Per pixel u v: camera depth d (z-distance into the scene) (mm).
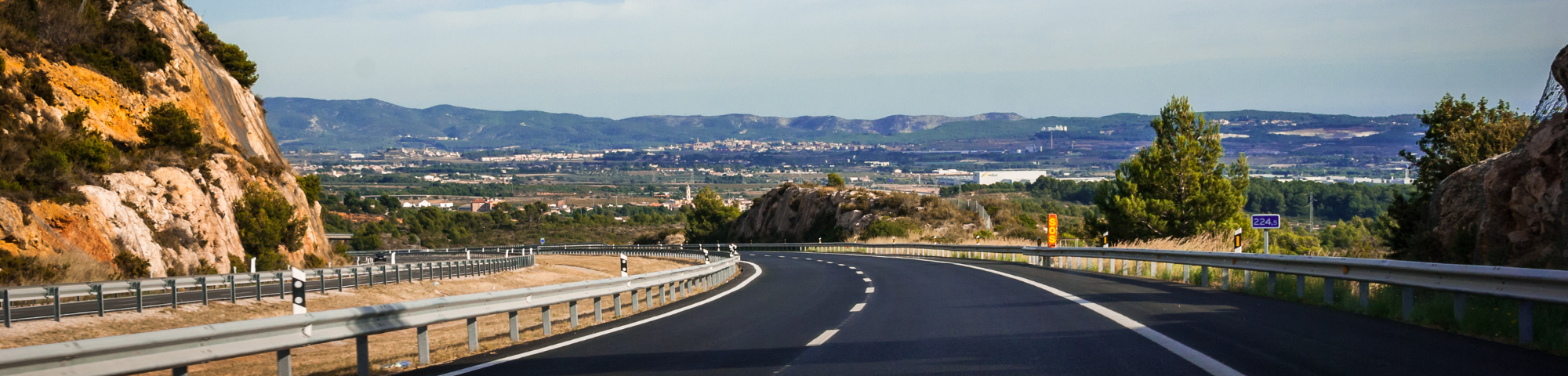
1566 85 13594
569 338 11305
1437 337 9156
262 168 43406
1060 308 12953
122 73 36625
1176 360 7863
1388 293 12391
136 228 29094
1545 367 7250
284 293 23062
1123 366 7660
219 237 34469
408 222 141500
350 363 10328
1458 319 9875
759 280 25703
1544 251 12836
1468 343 8664
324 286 25953
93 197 27891
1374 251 27172
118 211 28656
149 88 38562
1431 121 30125
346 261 50281
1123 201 38125
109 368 6316
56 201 26609
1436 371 7117
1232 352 8227
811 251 66375
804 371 8031
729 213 119688
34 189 26484
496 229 147875
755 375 7879
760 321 12867
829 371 7930
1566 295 8148
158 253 29641
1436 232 17234
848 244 64812
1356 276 12070
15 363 5660
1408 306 10812
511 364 9023
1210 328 10078
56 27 35031
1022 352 8672
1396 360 7641
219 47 52312
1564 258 12305
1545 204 13117
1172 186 38531
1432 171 25578
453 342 12672
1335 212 96500
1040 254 31422
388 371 9266
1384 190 95938
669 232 123750
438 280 30594
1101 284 18172
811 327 11695
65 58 34562
